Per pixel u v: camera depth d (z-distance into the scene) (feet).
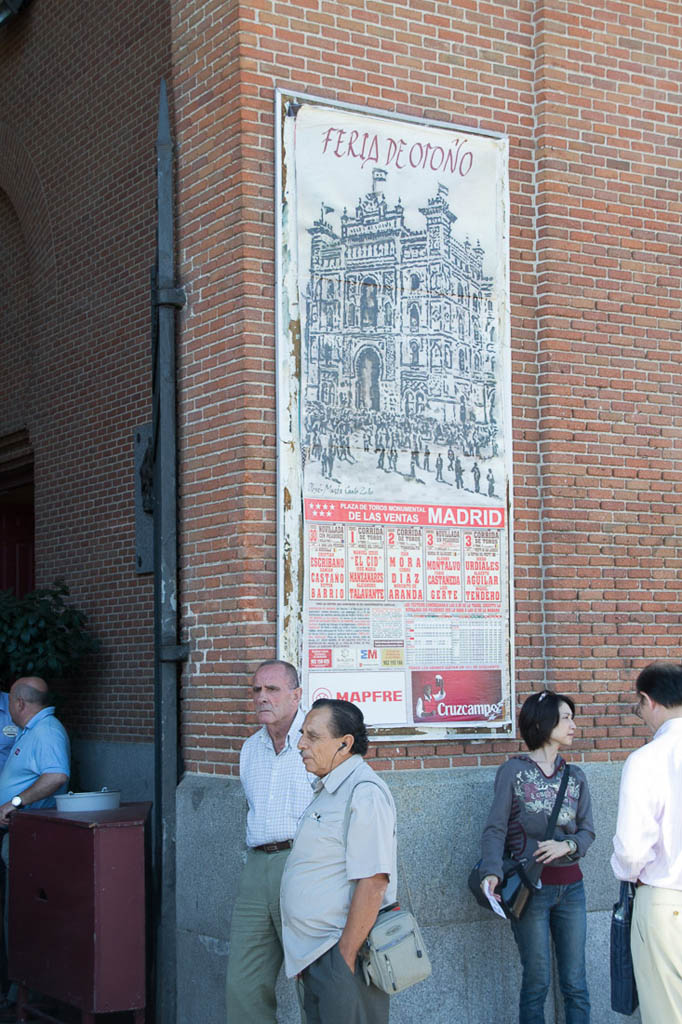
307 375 23.70
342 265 24.26
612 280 27.37
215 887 22.88
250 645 22.84
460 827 23.91
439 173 25.57
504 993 24.08
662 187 28.27
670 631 27.37
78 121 40.01
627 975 17.31
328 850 16.20
